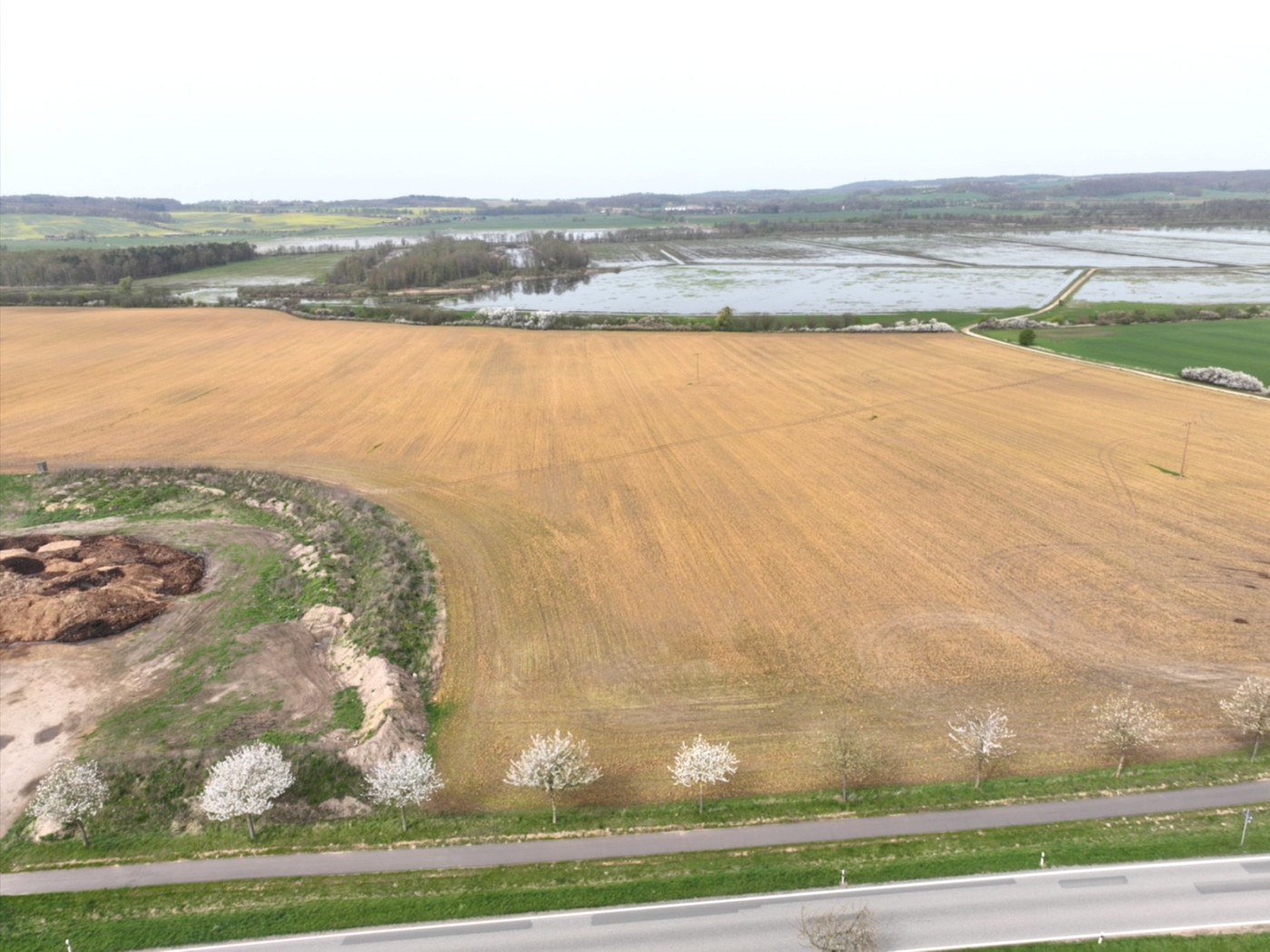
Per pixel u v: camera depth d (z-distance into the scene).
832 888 24.64
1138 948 22.19
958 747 30.91
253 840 27.64
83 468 60.78
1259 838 25.77
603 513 52.28
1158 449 60.53
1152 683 34.25
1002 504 51.75
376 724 32.53
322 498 55.09
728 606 41.16
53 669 37.16
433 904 24.45
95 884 25.73
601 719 33.31
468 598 42.53
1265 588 41.16
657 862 25.98
